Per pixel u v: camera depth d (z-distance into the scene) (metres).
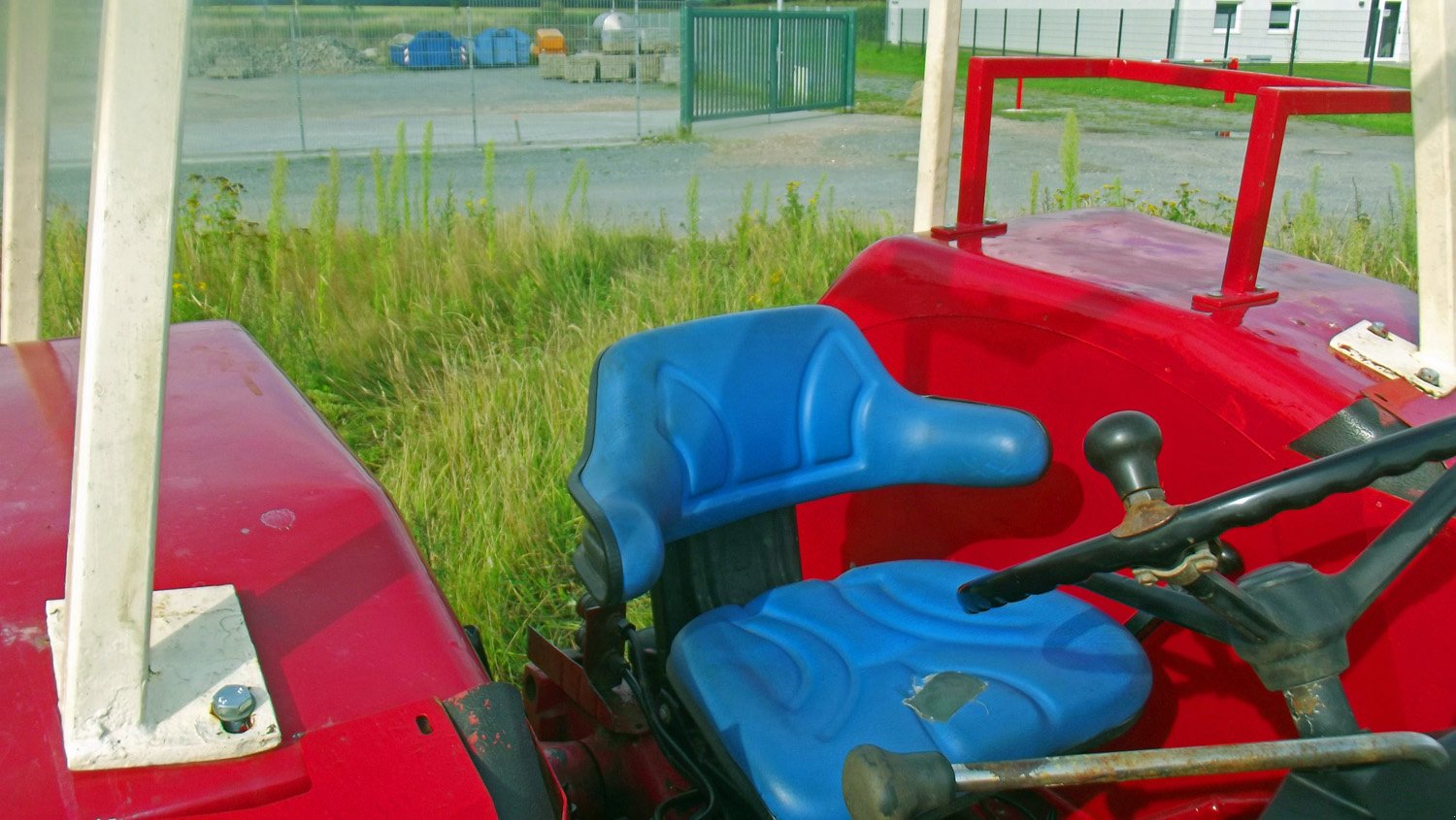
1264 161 1.75
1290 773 1.19
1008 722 1.46
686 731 1.78
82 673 0.85
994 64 2.21
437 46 20.94
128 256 0.81
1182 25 26.83
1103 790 1.80
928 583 1.83
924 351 2.12
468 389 4.16
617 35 19.91
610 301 5.39
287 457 1.28
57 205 5.73
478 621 2.88
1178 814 1.70
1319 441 1.54
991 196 8.93
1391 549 1.21
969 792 1.06
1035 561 1.36
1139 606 1.41
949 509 2.10
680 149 12.50
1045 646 1.63
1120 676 1.57
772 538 2.03
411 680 0.99
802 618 1.76
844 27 16.70
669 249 6.46
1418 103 1.59
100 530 0.84
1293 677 1.13
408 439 3.82
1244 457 1.63
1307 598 1.15
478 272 5.70
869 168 11.19
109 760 0.85
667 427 1.79
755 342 1.91
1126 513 1.21
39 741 0.87
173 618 0.98
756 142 13.23
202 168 10.22
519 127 13.87
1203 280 1.96
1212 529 1.15
